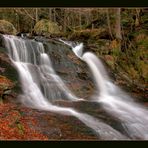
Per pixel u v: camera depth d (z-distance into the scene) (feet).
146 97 57.57
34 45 57.62
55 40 67.62
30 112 38.27
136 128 39.78
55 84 50.42
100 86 57.77
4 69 47.57
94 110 43.80
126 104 50.98
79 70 58.80
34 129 34.06
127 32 75.92
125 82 63.05
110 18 88.63
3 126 33.12
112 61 67.72
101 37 74.33
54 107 43.16
